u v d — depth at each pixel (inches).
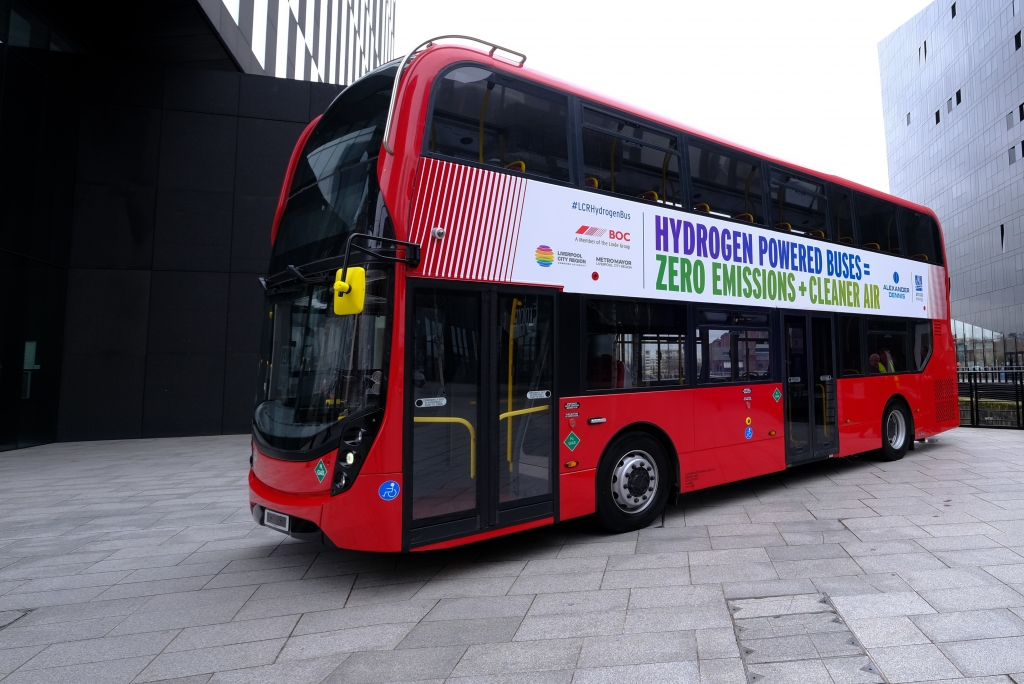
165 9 493.7
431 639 141.9
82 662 135.4
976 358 2410.2
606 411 217.8
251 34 607.2
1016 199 2166.6
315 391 177.2
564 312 208.4
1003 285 2251.5
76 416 511.8
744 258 271.3
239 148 554.9
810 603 152.1
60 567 203.3
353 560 205.3
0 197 442.3
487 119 194.7
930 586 160.1
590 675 121.4
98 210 521.7
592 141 222.2
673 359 240.7
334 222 184.5
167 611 164.7
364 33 1241.4
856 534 211.0
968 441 439.8
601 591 168.2
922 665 118.8
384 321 169.5
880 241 357.4
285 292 200.4
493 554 206.8
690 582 171.8
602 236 220.7
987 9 2309.3
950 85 2561.5
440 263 179.5
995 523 218.1
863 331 336.8
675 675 119.7
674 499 265.4
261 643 143.3
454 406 180.9
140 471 381.7
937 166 2679.6
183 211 540.1
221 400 544.1
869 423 335.6
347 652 136.9
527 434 196.9
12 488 332.8
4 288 450.0
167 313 534.3
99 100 522.9
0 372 450.3
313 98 574.2
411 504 170.2
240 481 350.3
